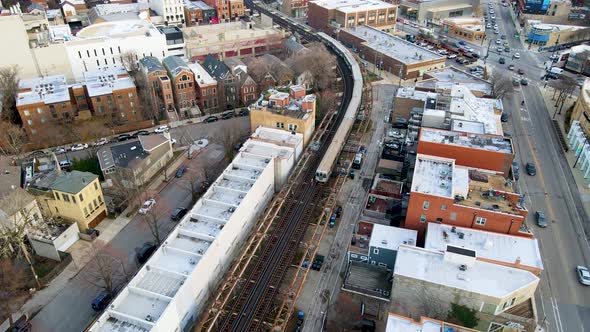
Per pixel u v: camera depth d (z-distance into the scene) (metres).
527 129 120.69
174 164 106.12
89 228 84.56
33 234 78.56
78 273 75.88
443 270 62.50
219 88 131.38
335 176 100.06
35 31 147.88
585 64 156.88
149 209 90.38
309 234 83.88
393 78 157.62
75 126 115.38
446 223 74.00
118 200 92.12
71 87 121.19
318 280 74.19
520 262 63.59
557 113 129.50
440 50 183.62
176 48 163.88
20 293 71.31
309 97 108.12
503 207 71.75
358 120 125.44
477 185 77.19
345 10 197.62
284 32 184.50
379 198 87.62
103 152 101.00
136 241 83.12
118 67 143.12
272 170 92.88
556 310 68.44
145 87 131.50
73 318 68.12
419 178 77.38
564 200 93.00
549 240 82.25
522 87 147.62
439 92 113.69
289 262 76.88
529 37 192.25
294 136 101.94
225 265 75.62
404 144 106.19
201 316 68.00
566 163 105.69
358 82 139.88
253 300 69.69
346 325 64.50
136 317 56.94
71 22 199.12
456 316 62.16
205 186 96.00
